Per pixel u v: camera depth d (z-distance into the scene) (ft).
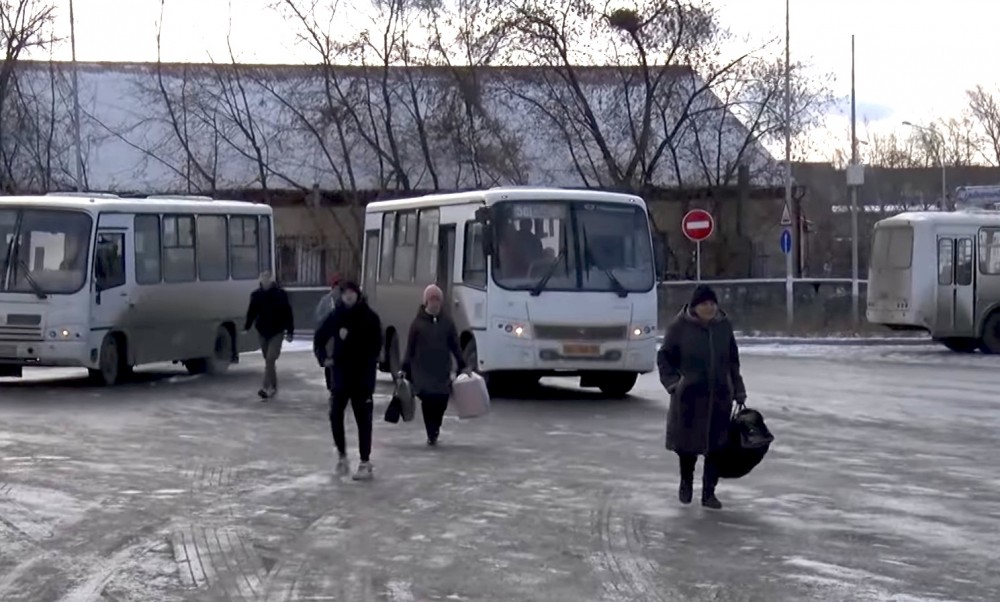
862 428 63.41
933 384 87.35
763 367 102.37
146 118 172.45
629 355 74.79
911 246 120.78
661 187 163.02
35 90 170.71
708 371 41.22
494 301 73.61
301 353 118.73
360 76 158.20
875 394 80.23
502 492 44.68
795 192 174.70
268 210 100.89
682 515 40.73
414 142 159.53
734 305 140.87
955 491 45.57
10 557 34.40
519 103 163.53
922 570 33.53
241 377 91.86
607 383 79.46
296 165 172.14
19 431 60.18
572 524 39.17
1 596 30.27
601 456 53.42
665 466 50.78
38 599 30.07
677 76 155.94
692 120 160.66
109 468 49.55
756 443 40.73
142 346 86.07
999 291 120.67
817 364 105.81
